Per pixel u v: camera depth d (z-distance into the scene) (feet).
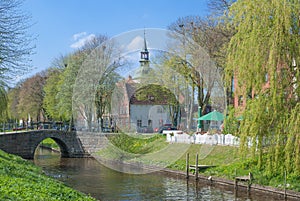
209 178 73.77
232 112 62.34
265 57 57.21
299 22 56.44
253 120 57.52
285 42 55.26
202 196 62.95
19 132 124.98
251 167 69.87
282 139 55.47
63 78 144.97
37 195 27.25
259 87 57.88
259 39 57.41
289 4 56.34
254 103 58.39
